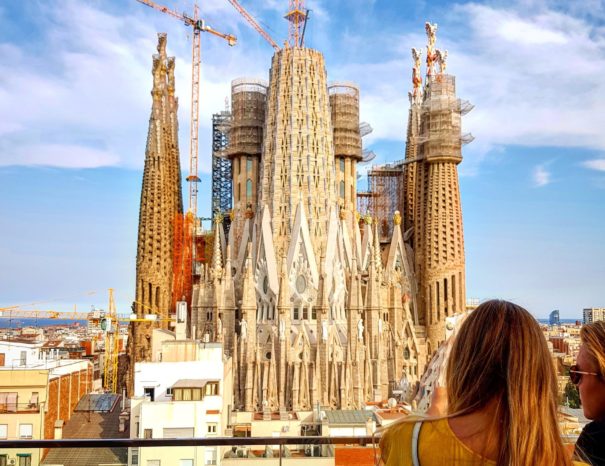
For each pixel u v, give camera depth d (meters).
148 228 132.00
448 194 124.81
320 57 127.81
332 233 118.44
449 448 5.85
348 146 138.12
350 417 64.56
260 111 135.62
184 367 59.12
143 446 12.46
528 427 5.72
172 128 144.75
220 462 27.05
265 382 101.75
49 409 54.78
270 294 112.44
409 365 118.06
